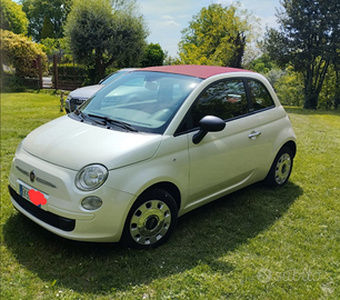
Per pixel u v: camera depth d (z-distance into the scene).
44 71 23.28
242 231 3.48
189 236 3.35
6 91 17.70
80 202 2.62
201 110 3.38
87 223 2.64
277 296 2.57
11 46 19.19
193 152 3.20
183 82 3.53
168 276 2.72
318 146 7.50
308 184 4.96
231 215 3.85
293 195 4.50
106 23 19.25
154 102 3.40
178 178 3.08
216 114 3.53
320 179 5.20
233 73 3.89
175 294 2.53
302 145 7.51
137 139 2.93
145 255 2.96
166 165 2.97
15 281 2.58
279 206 4.15
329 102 28.25
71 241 2.96
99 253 2.97
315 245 3.31
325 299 2.59
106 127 3.18
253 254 3.11
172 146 3.03
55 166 2.78
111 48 19.12
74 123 3.35
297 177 5.21
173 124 3.11
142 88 3.66
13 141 6.43
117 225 2.73
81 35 19.05
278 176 4.61
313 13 20.81
